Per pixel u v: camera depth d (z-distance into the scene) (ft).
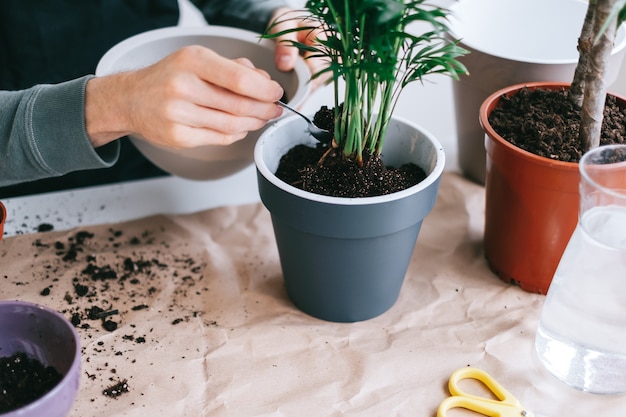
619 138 2.29
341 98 3.22
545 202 2.22
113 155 2.35
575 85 2.36
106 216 2.77
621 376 2.00
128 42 2.69
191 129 2.01
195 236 2.71
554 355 2.08
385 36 1.76
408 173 2.29
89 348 2.19
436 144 2.24
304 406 2.01
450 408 1.99
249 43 2.76
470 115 2.83
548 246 2.32
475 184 3.01
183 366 2.14
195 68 1.96
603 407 2.02
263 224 2.78
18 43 3.13
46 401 1.65
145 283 2.48
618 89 2.80
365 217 2.00
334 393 2.05
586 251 1.91
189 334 2.27
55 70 3.25
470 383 2.09
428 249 2.68
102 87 2.11
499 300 2.43
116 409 1.99
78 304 2.37
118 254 2.60
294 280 2.32
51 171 2.27
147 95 1.98
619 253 1.84
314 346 2.23
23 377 1.90
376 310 2.35
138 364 2.15
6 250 2.56
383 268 2.21
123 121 2.10
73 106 2.13
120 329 2.28
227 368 2.14
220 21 3.32
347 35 1.82
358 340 2.26
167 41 2.76
